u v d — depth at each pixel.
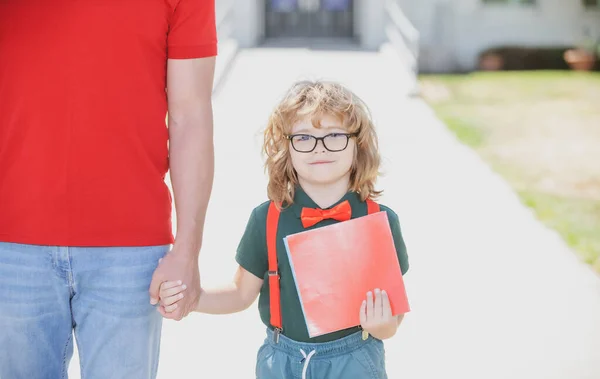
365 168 2.30
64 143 2.03
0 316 2.15
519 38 18.39
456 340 3.93
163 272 2.13
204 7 2.11
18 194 2.07
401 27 14.49
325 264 2.20
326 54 15.14
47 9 1.98
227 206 6.31
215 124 9.62
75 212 2.07
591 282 4.73
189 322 4.18
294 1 18.41
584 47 18.11
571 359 3.72
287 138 2.27
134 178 2.10
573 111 12.25
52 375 2.23
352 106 2.23
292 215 2.29
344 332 2.29
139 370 2.22
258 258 2.34
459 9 18.16
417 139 9.01
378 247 2.21
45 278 2.11
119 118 2.05
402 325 4.12
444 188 6.96
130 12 2.01
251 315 4.28
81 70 2.00
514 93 14.29
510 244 5.47
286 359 2.29
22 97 2.02
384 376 2.38
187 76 2.13
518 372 3.59
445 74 17.39
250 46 16.53
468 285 4.68
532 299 4.46
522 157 8.85
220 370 3.63
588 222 6.12
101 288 2.13
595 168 8.26
